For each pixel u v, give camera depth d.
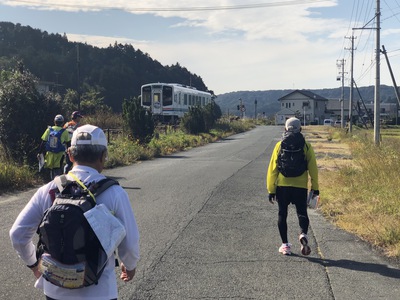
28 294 4.32
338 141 31.88
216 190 10.23
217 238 6.29
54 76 92.25
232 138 34.66
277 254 5.59
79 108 41.94
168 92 36.38
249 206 8.50
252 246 5.93
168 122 36.19
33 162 11.84
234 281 4.68
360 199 8.41
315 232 6.61
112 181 2.32
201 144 27.00
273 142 29.11
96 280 2.14
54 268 2.10
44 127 12.00
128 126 20.55
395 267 5.09
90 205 2.15
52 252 2.10
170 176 12.52
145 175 12.73
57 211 2.10
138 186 10.72
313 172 5.45
